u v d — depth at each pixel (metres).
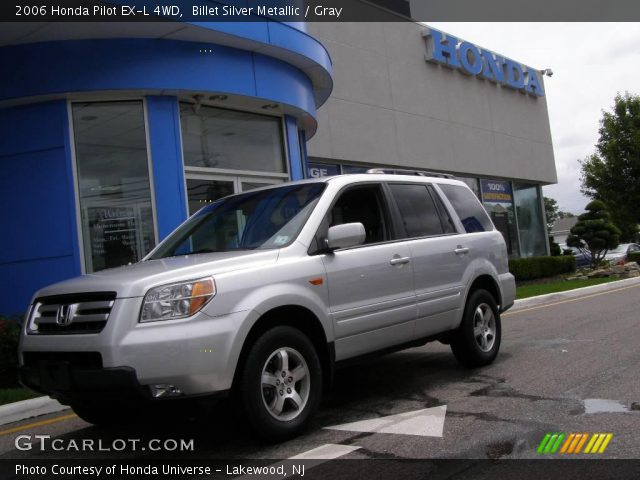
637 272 20.84
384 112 18.73
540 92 26.78
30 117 9.52
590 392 5.65
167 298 4.21
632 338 8.35
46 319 4.61
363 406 5.67
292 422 4.64
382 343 5.54
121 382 3.99
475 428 4.76
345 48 17.84
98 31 9.03
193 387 4.11
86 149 9.57
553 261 22.25
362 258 5.43
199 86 9.76
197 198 10.39
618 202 34.00
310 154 16.28
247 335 4.45
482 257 6.98
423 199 6.56
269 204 5.74
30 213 9.45
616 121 34.47
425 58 20.69
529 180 25.66
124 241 9.65
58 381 4.32
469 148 22.17
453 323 6.42
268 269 4.71
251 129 11.33
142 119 9.81
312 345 4.90
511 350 8.05
